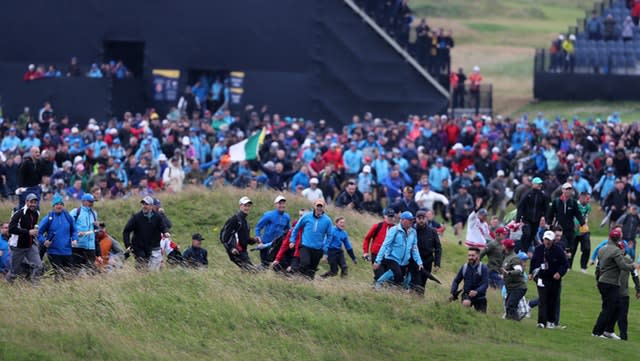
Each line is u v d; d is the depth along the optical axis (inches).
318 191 5585.6
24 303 3348.9
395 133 7086.6
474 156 6466.5
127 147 6742.1
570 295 4579.2
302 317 3503.9
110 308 3366.1
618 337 3821.4
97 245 4121.6
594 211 6422.2
